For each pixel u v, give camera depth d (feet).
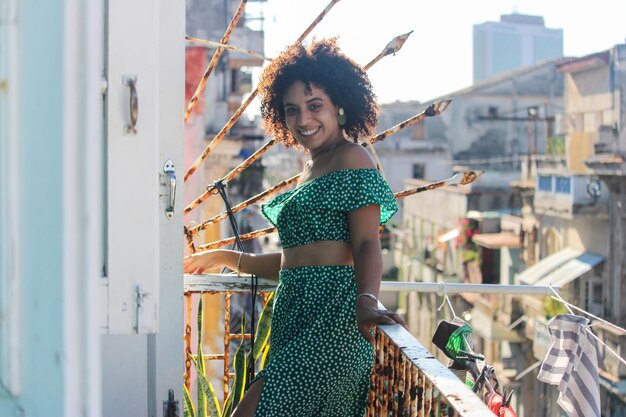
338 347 8.02
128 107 5.27
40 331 4.11
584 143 69.00
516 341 76.95
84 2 3.92
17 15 4.15
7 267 4.20
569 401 12.03
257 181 69.62
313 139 8.52
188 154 50.49
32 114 4.12
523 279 72.64
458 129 127.44
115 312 5.21
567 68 76.69
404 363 6.77
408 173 129.90
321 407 8.17
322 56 8.48
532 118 101.76
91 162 3.95
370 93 8.71
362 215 7.97
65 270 3.92
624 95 68.23
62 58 3.90
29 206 4.16
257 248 74.28
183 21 8.09
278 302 8.48
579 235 70.59
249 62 66.90
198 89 10.91
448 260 98.27
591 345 12.07
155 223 5.28
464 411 5.09
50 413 4.05
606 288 65.21
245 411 7.91
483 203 95.76
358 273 7.84
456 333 10.98
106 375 8.32
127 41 5.35
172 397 8.30
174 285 8.21
